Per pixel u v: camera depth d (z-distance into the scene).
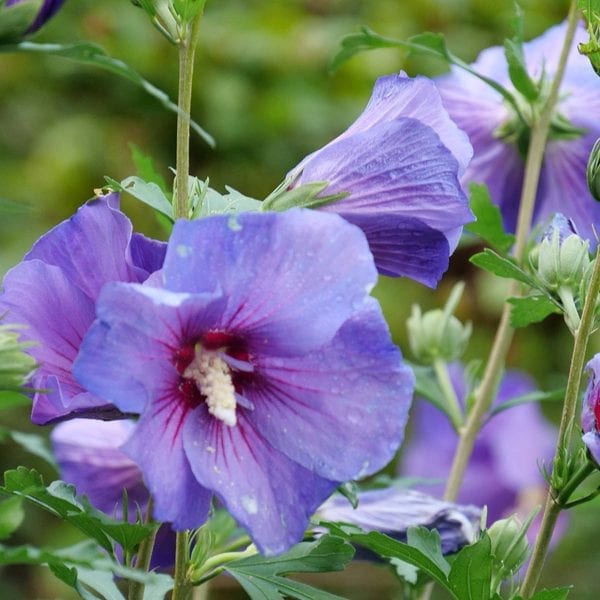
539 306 0.79
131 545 0.69
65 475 0.80
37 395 0.66
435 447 1.05
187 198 0.69
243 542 0.79
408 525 0.76
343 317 0.64
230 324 0.65
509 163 0.93
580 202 0.91
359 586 1.26
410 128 0.68
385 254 0.69
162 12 0.69
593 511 1.27
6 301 0.66
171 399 0.65
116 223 0.67
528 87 0.88
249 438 0.66
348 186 0.69
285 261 0.64
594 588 1.31
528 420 1.05
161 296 0.62
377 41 0.88
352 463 0.65
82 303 0.67
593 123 0.91
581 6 0.75
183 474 0.64
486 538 0.70
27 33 0.67
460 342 0.93
